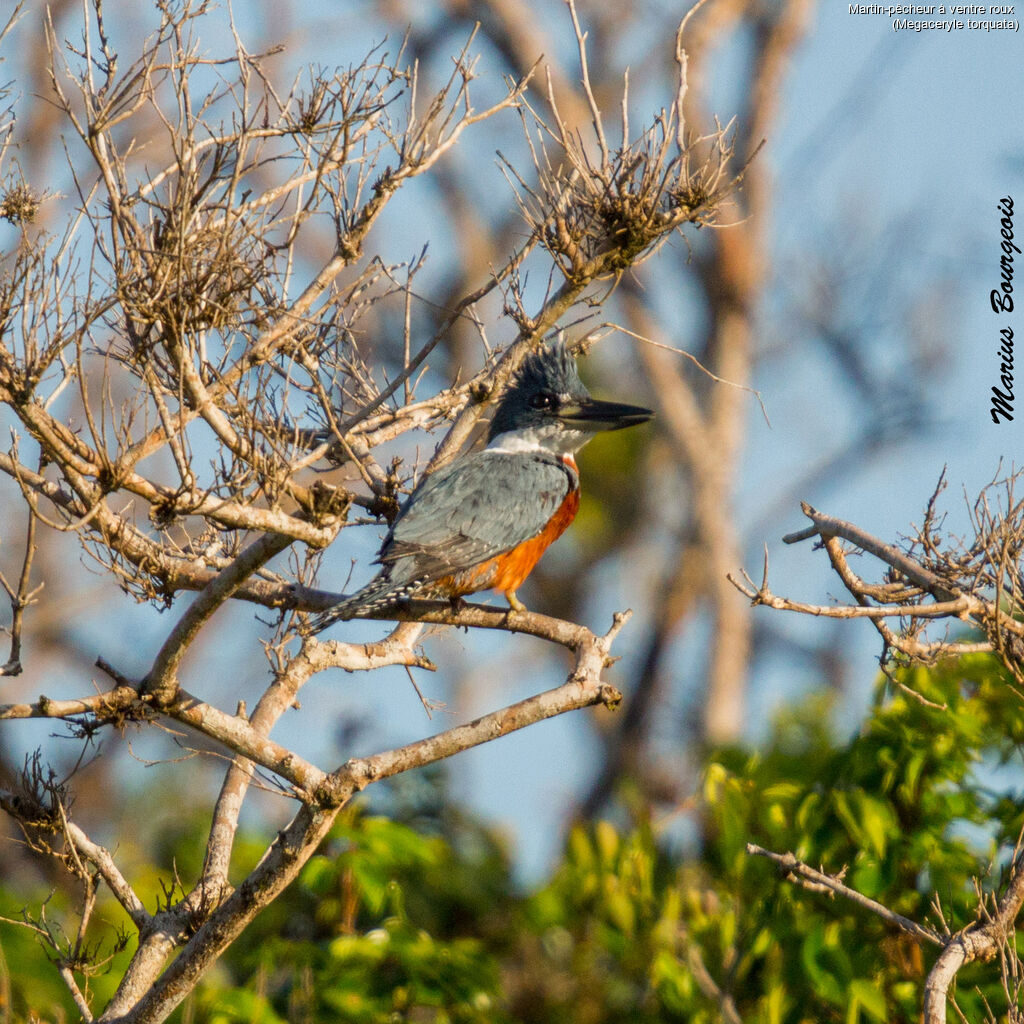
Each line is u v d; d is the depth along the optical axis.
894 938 10.16
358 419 8.70
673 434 28.12
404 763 8.28
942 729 10.18
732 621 27.88
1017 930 9.55
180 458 7.49
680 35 9.05
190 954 8.21
